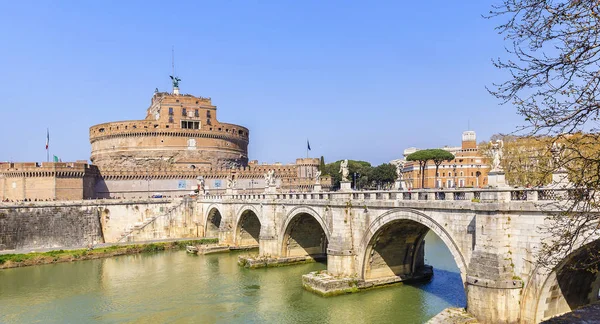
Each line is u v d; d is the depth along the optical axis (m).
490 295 29.23
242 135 147.62
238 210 77.38
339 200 47.75
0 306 45.97
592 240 24.06
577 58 13.09
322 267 60.75
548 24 13.45
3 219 77.31
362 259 45.25
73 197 96.88
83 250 75.44
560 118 13.79
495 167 30.73
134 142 128.38
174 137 129.25
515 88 14.30
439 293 44.31
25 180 95.00
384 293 44.69
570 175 16.20
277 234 63.34
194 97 135.00
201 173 119.50
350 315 39.12
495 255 29.44
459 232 33.53
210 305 44.66
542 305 28.05
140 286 53.34
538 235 27.64
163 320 40.59
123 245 80.06
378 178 145.88
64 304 46.28
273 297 46.31
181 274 59.59
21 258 68.62
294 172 135.75
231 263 66.75
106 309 44.28
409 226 43.91
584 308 27.55
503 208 29.41
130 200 92.50
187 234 92.88
